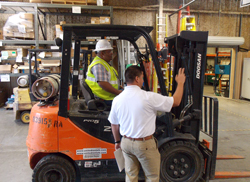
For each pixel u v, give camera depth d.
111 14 5.78
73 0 5.63
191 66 2.30
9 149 3.45
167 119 2.14
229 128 4.60
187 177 2.26
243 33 8.59
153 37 7.64
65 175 2.11
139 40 7.34
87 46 6.22
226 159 3.12
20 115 4.79
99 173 2.16
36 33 5.62
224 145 3.68
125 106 1.63
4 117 5.25
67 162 2.09
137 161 1.76
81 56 5.62
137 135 1.62
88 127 2.08
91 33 2.24
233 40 7.65
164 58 2.00
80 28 1.91
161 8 7.27
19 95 4.63
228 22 8.38
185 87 2.39
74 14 6.45
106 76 2.20
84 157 2.10
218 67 8.74
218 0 8.07
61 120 2.03
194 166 2.24
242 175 2.58
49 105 2.23
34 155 2.21
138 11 7.41
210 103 2.68
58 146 2.05
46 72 5.70
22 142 3.75
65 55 1.92
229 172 2.62
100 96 2.28
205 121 2.88
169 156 2.18
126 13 7.36
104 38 2.51
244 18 8.46
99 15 6.52
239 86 8.12
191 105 2.33
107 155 2.13
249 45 8.71
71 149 2.07
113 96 2.33
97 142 2.10
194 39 2.16
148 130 1.64
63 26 1.88
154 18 7.55
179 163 2.24
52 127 2.02
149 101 1.61
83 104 2.48
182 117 2.29
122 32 2.24
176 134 2.24
